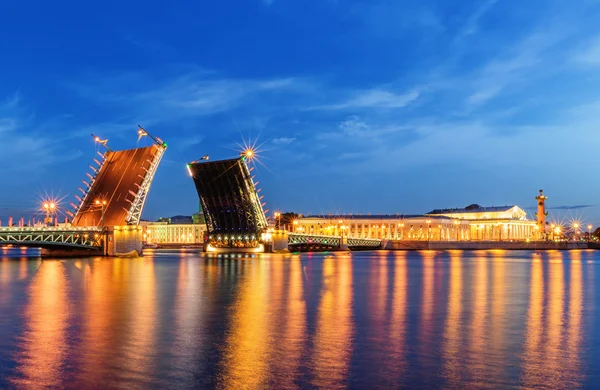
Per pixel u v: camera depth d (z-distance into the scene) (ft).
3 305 137.80
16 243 369.30
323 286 188.14
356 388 70.64
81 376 75.05
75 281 205.77
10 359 83.10
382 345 92.07
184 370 77.66
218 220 472.03
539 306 137.90
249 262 352.90
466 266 322.75
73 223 434.30
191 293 164.86
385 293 166.40
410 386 71.46
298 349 89.10
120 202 407.85
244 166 416.46
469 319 116.98
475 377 74.95
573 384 72.38
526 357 84.79
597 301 148.56
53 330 104.01
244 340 95.35
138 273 249.14
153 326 107.96
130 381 73.05
